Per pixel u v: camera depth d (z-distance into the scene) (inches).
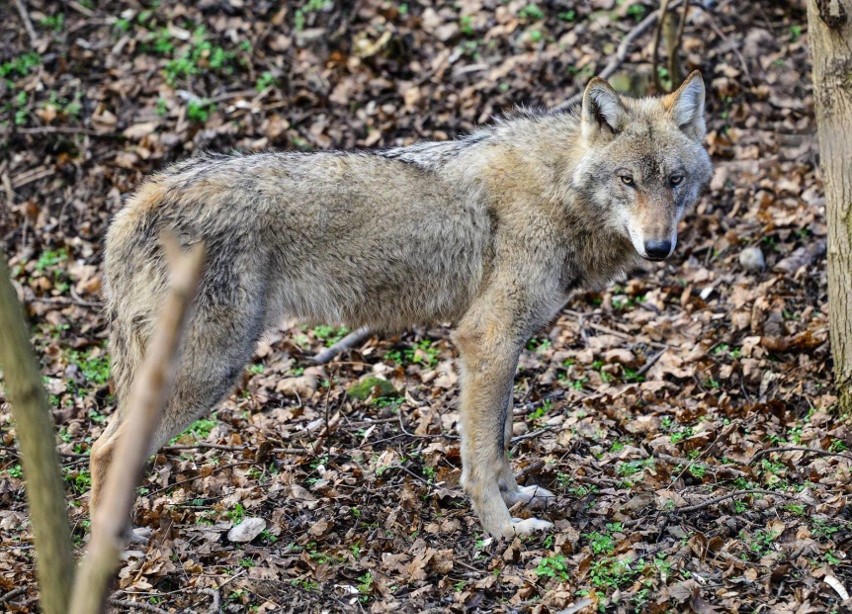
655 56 688.4
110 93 747.4
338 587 350.9
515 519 386.3
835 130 431.5
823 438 428.5
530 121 417.4
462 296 410.3
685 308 570.9
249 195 378.3
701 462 423.2
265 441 456.1
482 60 781.9
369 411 500.7
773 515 374.6
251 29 802.2
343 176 390.6
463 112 733.9
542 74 758.5
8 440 469.1
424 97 745.0
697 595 322.3
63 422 497.0
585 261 414.6
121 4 822.5
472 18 810.2
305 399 517.3
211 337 373.4
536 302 400.5
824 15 420.2
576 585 341.7
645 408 483.5
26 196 682.8
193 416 380.2
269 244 382.0
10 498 424.2
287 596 344.2
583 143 399.5
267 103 748.6
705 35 770.2
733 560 343.0
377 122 732.0
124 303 383.6
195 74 764.6
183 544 376.8
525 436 464.4
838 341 447.8
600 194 396.2
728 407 472.4
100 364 554.3
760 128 698.8
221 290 373.1
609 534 373.1
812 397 474.6
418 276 403.2
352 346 563.2
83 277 622.5
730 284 585.0
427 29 806.5
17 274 626.5
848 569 338.0
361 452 457.1
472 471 384.5
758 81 730.8
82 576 163.9
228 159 392.8
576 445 449.7
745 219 626.8
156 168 696.4
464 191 402.3
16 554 374.6
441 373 533.3
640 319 569.9
